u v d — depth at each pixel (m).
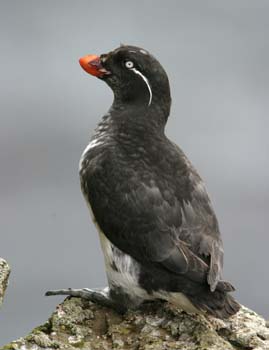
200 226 7.18
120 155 7.40
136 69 8.00
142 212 7.07
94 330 7.32
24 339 6.91
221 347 6.84
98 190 7.25
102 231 7.25
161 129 7.93
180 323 7.16
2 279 7.13
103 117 8.08
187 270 6.77
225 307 6.80
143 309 7.41
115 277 7.29
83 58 8.30
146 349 6.89
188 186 7.40
